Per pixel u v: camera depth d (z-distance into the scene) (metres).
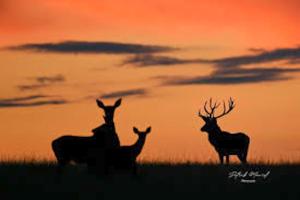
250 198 64.44
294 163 83.62
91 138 74.44
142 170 76.94
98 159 73.62
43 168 76.31
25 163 77.75
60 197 63.41
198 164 82.94
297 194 66.00
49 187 66.56
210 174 74.94
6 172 72.25
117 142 74.31
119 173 74.00
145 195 64.19
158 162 84.38
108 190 66.00
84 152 73.94
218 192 66.06
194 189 66.88
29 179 69.81
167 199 63.03
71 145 74.00
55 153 74.50
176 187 67.50
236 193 65.88
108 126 74.19
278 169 79.62
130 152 73.19
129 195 64.12
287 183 71.00
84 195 63.75
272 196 65.12
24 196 63.69
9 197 63.34
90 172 73.94
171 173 75.31
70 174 74.06
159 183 69.44
